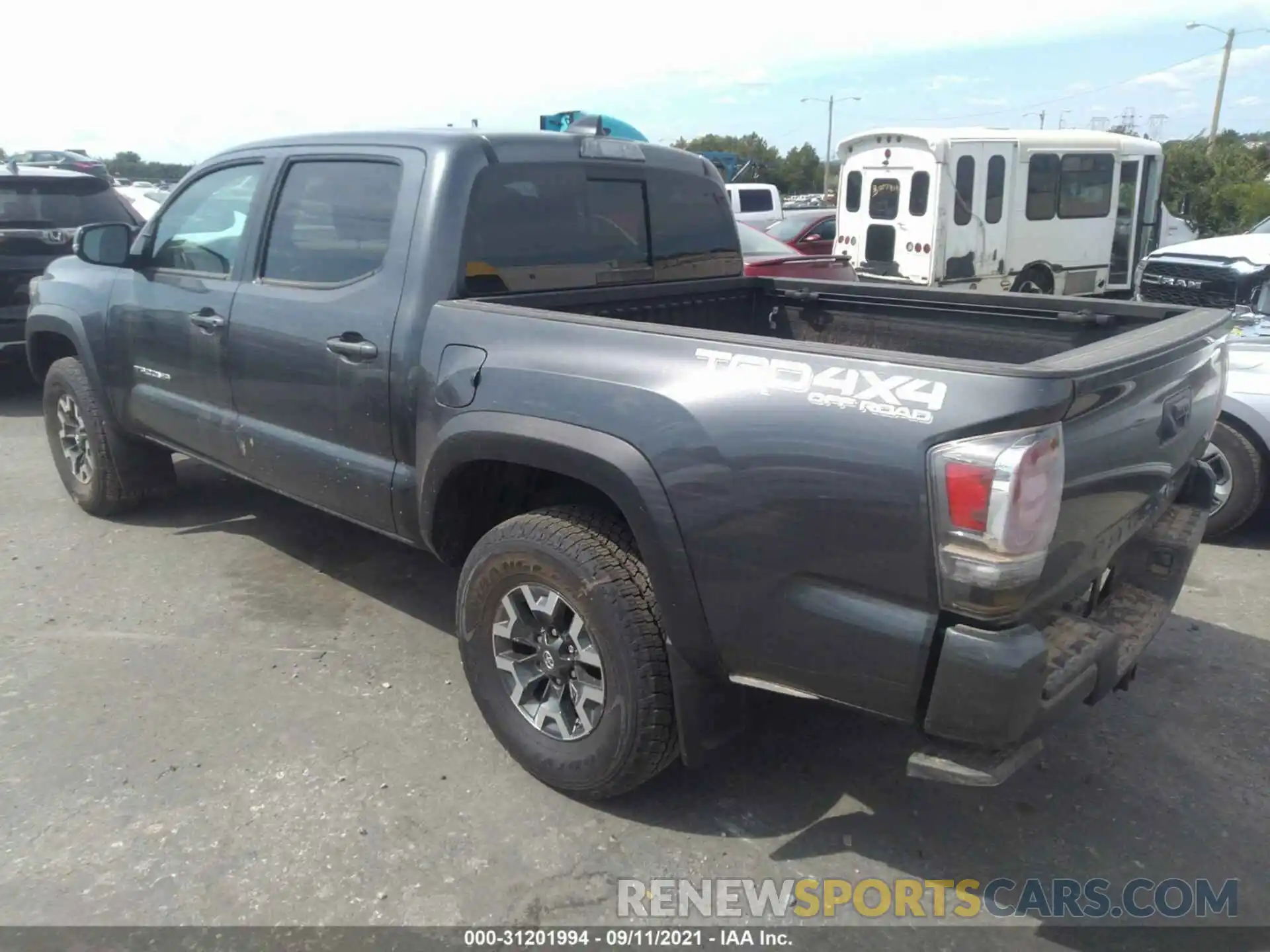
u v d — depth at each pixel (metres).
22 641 4.02
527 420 2.85
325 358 3.56
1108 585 3.01
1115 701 3.69
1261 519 5.73
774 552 2.44
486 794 3.10
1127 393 2.41
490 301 3.28
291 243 3.80
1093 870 2.82
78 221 8.16
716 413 2.50
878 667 2.35
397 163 3.44
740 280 4.43
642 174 4.01
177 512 5.52
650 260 4.08
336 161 3.65
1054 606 2.45
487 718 3.21
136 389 4.74
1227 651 4.07
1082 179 14.85
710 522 2.52
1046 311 3.62
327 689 3.69
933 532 2.20
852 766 3.27
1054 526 2.19
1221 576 4.86
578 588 2.80
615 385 2.69
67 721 3.45
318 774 3.18
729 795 3.11
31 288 5.50
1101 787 3.18
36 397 8.61
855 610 2.36
